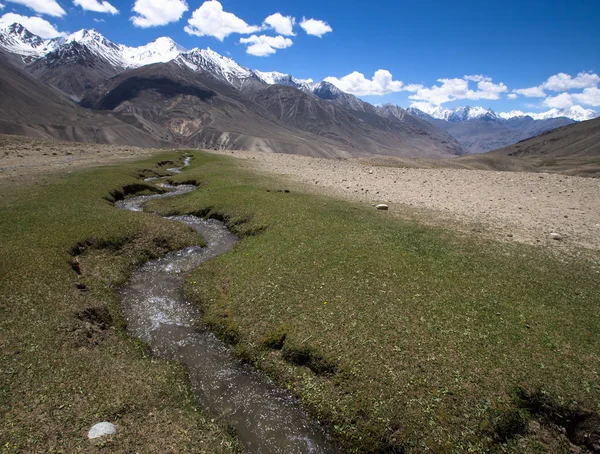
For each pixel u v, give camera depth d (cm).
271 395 1454
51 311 1714
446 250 2423
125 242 2634
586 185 4528
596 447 1191
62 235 2480
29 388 1273
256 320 1802
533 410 1284
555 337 1573
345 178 5456
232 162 6656
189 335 1802
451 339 1562
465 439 1190
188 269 2462
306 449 1241
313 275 2108
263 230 2928
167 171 5931
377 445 1214
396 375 1400
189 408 1335
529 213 3388
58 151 7300
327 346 1571
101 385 1337
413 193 4338
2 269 1959
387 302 1825
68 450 1062
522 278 2059
